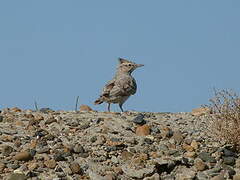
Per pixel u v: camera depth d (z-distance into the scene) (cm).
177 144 1514
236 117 1505
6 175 1338
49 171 1360
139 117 1631
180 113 1786
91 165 1395
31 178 1327
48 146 1459
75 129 1563
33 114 1688
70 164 1387
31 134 1524
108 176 1346
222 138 1516
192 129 1609
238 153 1493
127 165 1404
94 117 1669
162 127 1605
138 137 1539
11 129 1552
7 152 1418
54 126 1584
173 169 1409
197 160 1434
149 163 1409
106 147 1459
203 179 1373
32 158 1401
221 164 1432
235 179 1363
